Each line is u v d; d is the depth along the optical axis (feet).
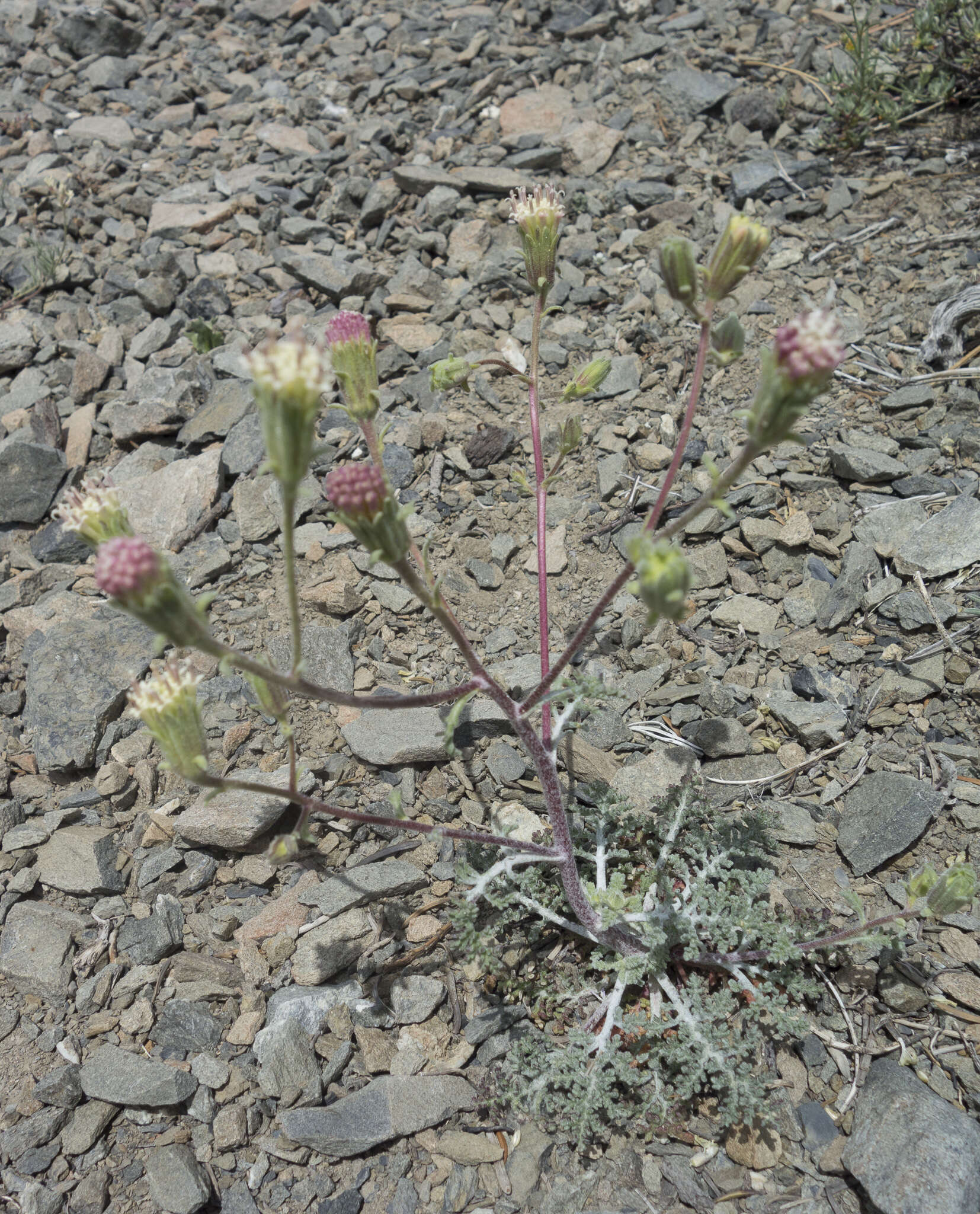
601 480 0.90
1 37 1.67
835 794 0.68
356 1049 0.60
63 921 0.66
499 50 1.47
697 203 1.18
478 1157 0.55
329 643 0.79
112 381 1.10
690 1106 0.56
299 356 0.36
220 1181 0.55
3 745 0.77
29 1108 0.57
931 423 0.89
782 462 0.89
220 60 1.62
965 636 0.74
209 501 0.93
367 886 0.65
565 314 1.09
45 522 0.97
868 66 1.23
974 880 0.50
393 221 1.23
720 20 1.44
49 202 1.33
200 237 1.26
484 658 0.79
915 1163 0.49
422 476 0.95
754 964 0.58
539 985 0.61
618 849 0.65
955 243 1.06
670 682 0.76
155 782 0.73
